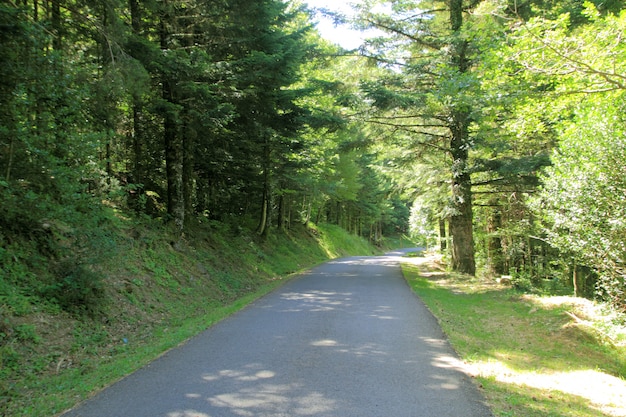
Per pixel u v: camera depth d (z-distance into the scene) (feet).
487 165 50.26
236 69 44.93
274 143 65.26
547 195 33.58
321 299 38.70
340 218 177.78
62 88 27.35
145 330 27.30
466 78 27.37
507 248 69.92
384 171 66.74
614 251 28.99
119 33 32.40
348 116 54.08
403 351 21.45
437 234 112.27
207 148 59.00
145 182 53.93
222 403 14.78
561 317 31.19
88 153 28.86
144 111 47.91
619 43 21.63
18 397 15.72
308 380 17.06
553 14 36.68
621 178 28.27
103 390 16.12
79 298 25.16
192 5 45.44
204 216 62.85
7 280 22.54
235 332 25.61
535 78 23.81
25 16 26.12
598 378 19.90
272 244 81.56
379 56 52.90
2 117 25.02
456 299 40.11
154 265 37.70
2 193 24.07
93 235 28.09
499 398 15.52
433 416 13.78
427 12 51.67
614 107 28.25
